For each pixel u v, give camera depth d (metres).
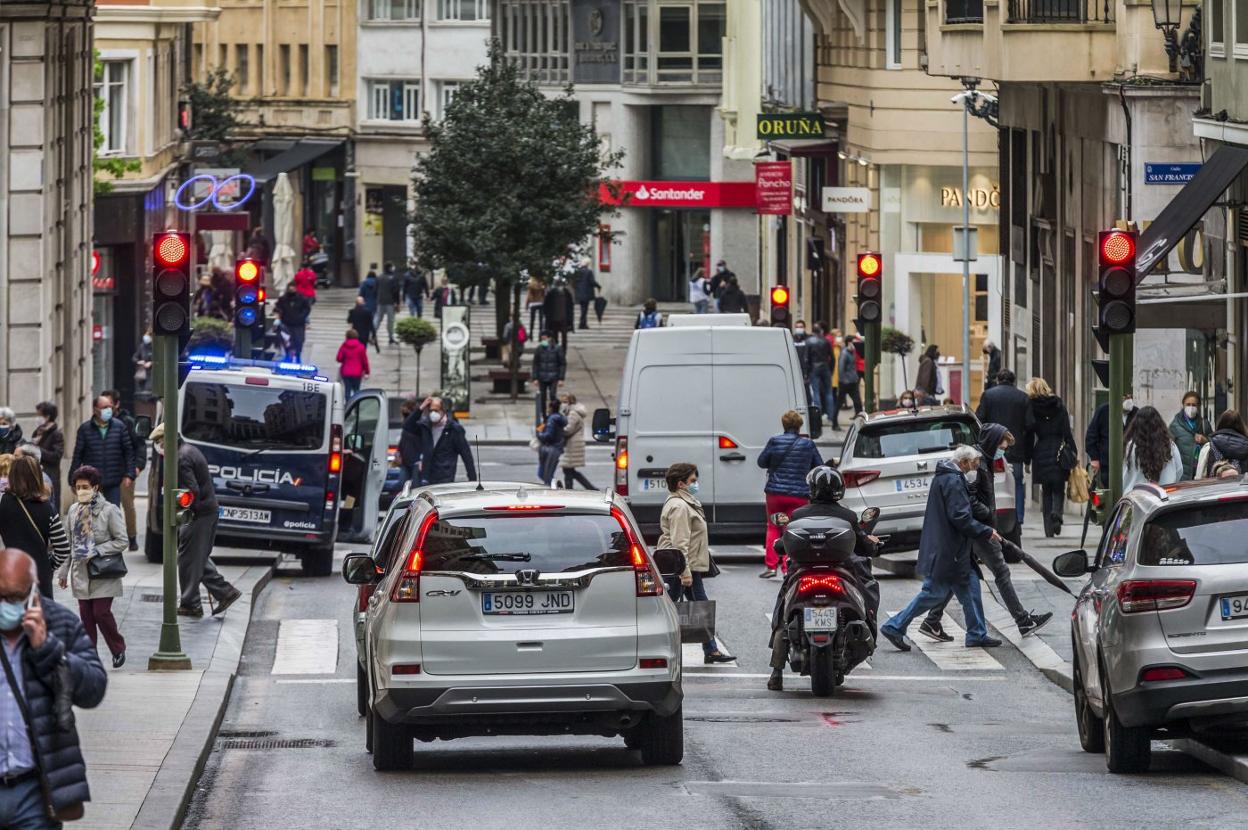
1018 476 73.19
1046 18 81.31
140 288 136.00
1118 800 30.81
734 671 48.75
